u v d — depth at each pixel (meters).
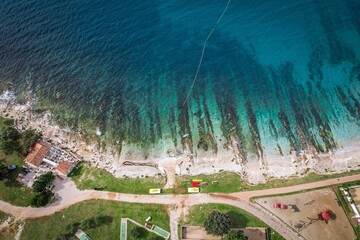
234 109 79.94
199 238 62.94
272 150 72.69
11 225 67.25
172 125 78.94
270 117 77.81
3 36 100.94
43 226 66.44
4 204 69.88
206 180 69.38
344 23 93.31
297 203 64.69
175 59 90.81
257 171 69.88
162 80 87.31
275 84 83.44
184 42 93.81
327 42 90.06
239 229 62.88
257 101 80.81
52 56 95.12
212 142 75.06
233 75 86.12
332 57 86.94
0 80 91.88
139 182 70.38
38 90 88.56
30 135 77.25
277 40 91.62
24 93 88.44
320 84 82.12
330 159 70.19
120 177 71.50
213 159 72.56
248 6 99.50
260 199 65.94
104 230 64.81
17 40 99.56
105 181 71.06
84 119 82.00
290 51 89.25
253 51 90.19
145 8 102.19
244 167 70.69
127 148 76.38
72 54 94.88
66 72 91.44
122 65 91.31
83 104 84.81
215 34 94.44
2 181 72.44
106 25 99.62
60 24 101.56
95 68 91.44
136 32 97.25
